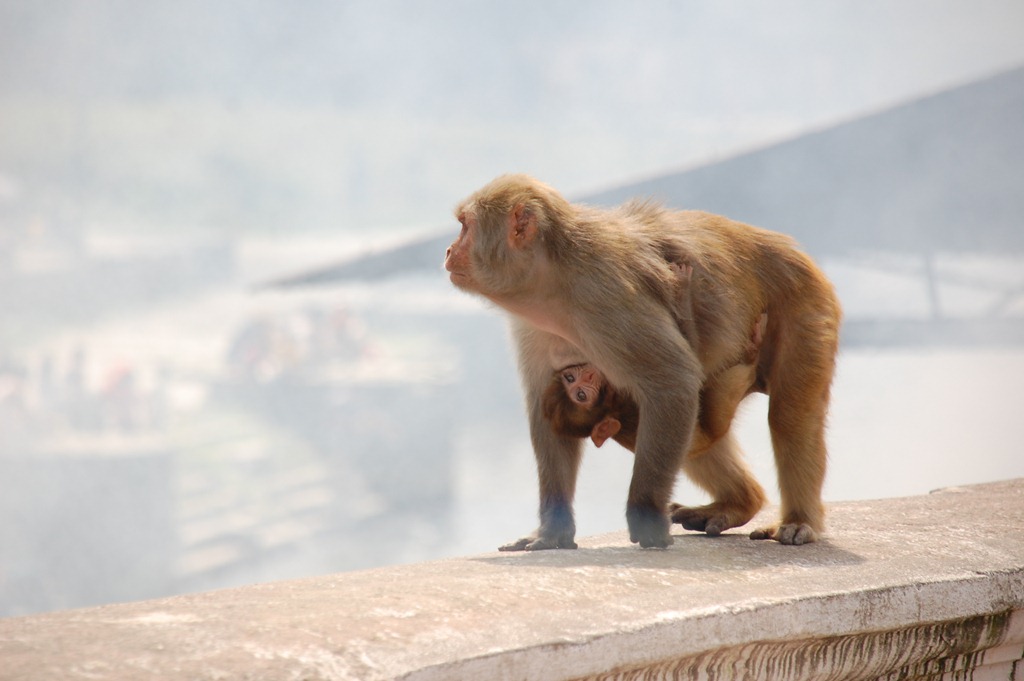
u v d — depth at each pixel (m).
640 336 10.80
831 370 12.09
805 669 8.88
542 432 11.85
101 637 6.93
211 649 6.69
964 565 10.04
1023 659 10.47
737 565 9.81
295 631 7.05
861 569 9.73
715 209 32.69
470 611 7.70
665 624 7.77
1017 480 15.60
